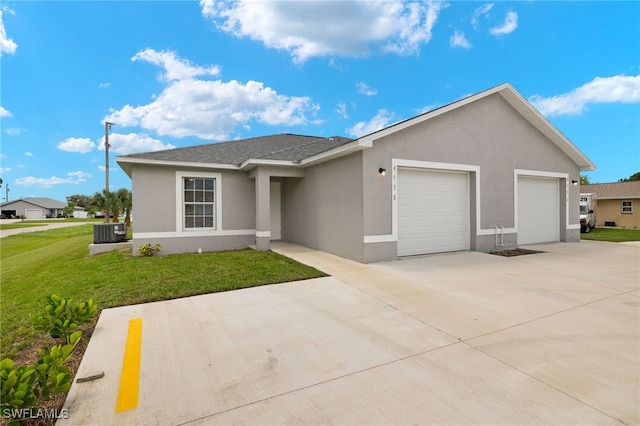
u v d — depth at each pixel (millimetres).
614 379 2756
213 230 10305
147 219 9461
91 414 2303
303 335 3699
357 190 7574
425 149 8227
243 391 2600
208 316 4285
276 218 12469
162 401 2461
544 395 2520
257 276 6270
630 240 12703
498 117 9648
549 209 11375
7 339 3877
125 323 4043
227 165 10125
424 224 8484
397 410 2344
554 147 11141
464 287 5578
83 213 75812
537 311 4469
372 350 3324
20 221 51625
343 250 8188
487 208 9359
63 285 6016
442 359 3127
